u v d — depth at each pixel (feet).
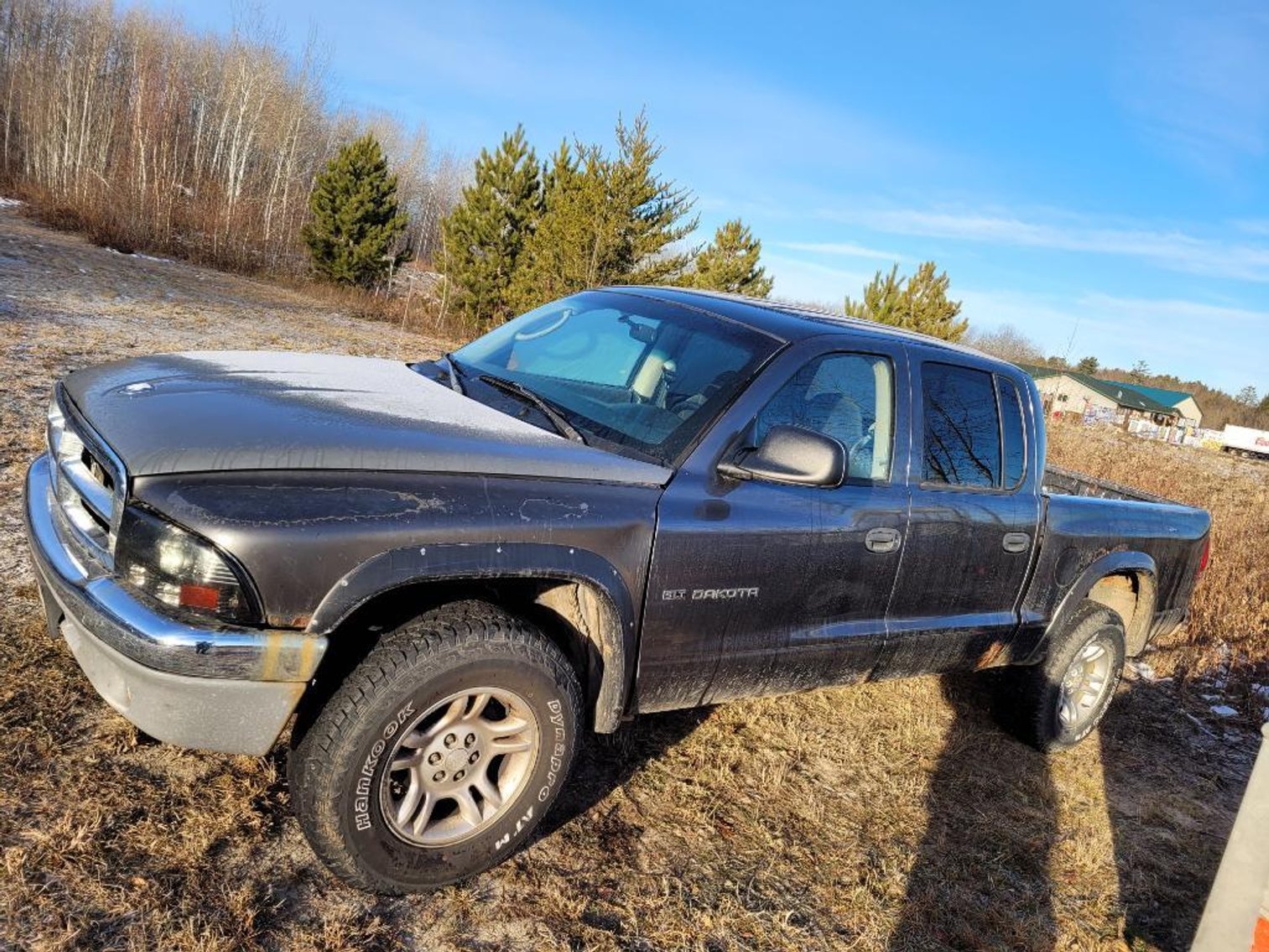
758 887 9.77
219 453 7.32
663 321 11.60
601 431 9.93
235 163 136.46
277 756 9.91
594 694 9.20
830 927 9.45
